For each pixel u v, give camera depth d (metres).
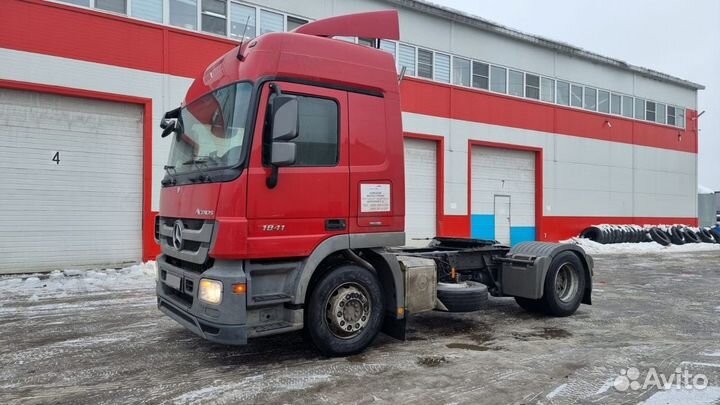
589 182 22.75
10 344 5.79
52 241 11.59
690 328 6.84
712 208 30.17
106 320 6.99
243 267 4.55
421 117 17.55
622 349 5.78
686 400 4.21
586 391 4.42
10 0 10.88
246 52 4.83
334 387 4.45
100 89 11.84
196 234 4.67
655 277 12.30
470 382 4.62
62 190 11.70
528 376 4.81
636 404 4.13
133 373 4.81
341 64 5.16
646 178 25.25
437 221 18.08
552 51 21.53
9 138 11.13
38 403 4.11
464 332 6.54
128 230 12.44
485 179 19.72
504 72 20.02
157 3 12.61
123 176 12.37
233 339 4.41
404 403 4.12
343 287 5.19
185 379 4.64
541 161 21.02
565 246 7.56
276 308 4.80
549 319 7.36
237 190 4.43
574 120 22.19
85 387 4.45
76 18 11.56
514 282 7.37
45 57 11.23
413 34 17.42
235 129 4.62
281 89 4.73
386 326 5.73
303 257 4.86
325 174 4.92
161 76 12.59
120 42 12.07
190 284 4.82
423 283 5.89
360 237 5.16
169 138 12.74
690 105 27.70
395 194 5.42
